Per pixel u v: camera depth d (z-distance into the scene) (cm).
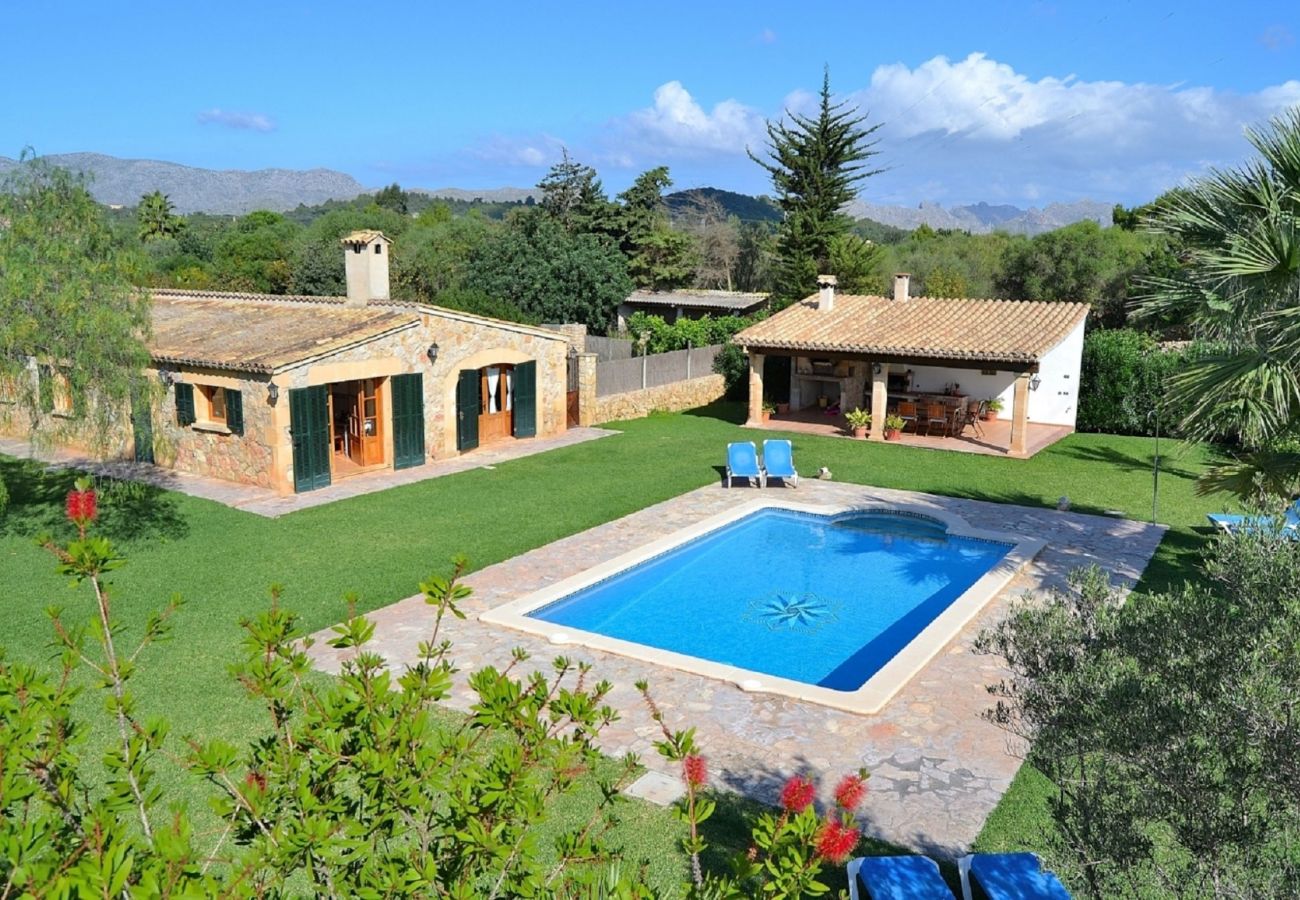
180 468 2136
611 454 2441
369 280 2370
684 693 1068
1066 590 1408
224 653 1139
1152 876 561
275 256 6059
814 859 391
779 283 4594
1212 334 959
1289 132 910
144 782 393
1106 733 459
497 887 387
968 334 2670
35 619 1249
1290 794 426
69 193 1592
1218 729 441
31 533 1647
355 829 381
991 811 819
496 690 411
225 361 1944
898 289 3103
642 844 759
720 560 1709
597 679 1101
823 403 3234
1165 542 1686
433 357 2258
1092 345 2855
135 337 1667
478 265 4616
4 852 300
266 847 350
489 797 379
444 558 1549
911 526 1905
